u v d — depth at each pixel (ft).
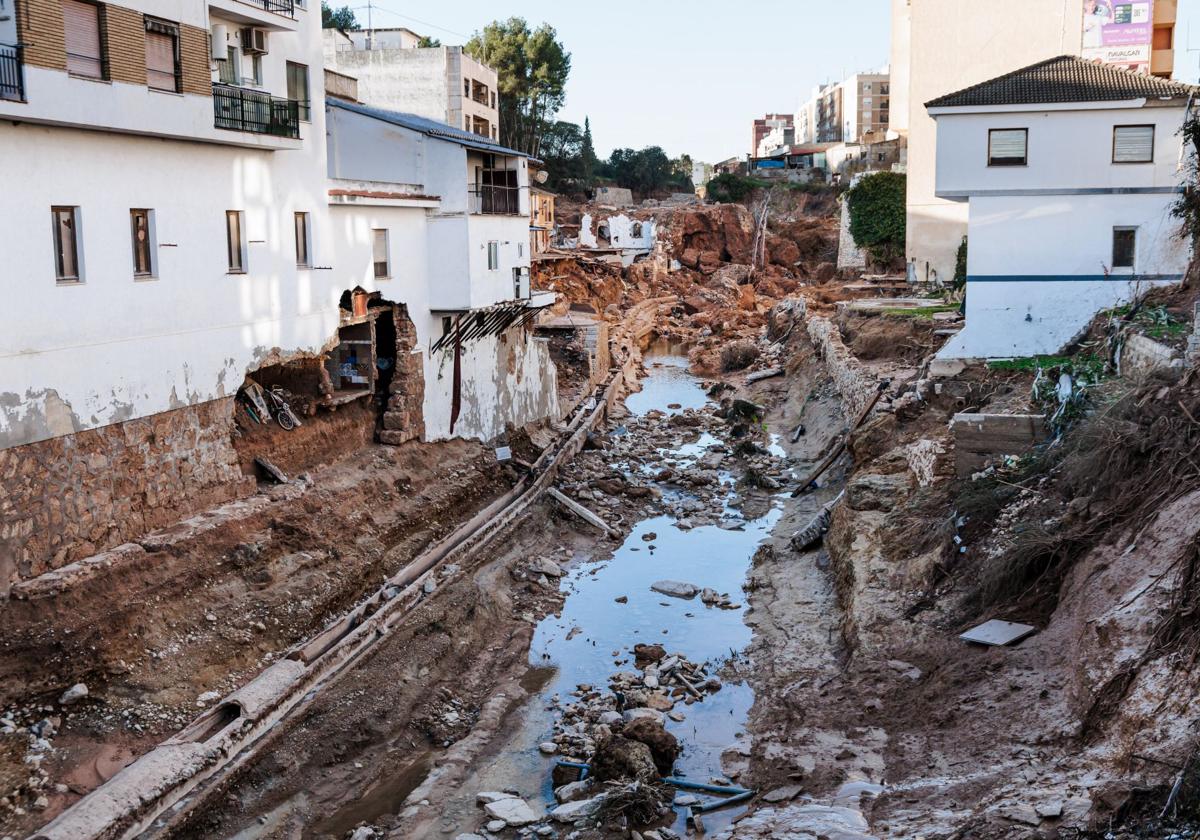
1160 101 99.81
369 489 92.73
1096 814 42.01
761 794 58.70
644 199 396.57
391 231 100.01
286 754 61.72
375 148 107.55
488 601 86.63
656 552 104.37
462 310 106.63
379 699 69.05
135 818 52.21
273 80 84.17
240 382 80.18
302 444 89.97
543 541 104.83
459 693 74.13
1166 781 42.45
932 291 179.73
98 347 65.92
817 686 70.28
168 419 72.69
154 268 71.20
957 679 63.05
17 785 52.37
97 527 66.03
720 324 246.27
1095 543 66.28
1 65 57.36
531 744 67.56
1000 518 76.07
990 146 104.53
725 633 84.74
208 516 74.90
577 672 78.18
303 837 57.41
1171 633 51.24
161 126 68.74
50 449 62.49
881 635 72.69
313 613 74.49
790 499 118.42
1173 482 63.93
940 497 84.07
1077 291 105.09
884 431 105.81
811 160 443.73
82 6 62.49
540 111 312.29
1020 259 105.70
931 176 189.67
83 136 64.34
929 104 104.58
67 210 64.08
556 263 244.63
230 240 79.36
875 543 84.99
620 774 61.41
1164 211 102.17
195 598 68.80
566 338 173.17
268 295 83.25
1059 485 75.15
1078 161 103.04
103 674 60.08
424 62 208.33
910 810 50.06
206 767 57.00
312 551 79.97
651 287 286.05
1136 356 88.38
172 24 69.77
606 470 128.67
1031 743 53.88
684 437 150.00
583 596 93.20
